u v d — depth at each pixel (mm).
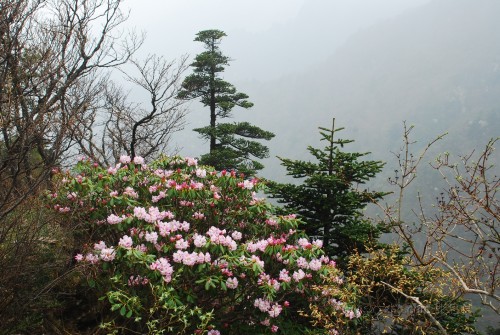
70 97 7020
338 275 5211
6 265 4316
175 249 5125
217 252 4801
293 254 5090
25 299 4629
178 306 4527
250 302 5184
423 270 4664
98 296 5449
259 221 6445
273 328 4930
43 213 4980
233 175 6188
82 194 5570
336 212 7109
